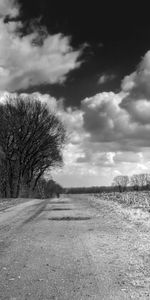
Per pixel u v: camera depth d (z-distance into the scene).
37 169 69.75
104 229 17.52
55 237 15.45
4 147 61.72
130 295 7.95
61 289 8.42
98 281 9.02
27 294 8.09
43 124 63.78
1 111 62.25
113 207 28.95
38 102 63.94
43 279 9.24
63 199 50.28
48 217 23.61
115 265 10.52
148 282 8.86
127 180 85.94
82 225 19.22
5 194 63.06
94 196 53.88
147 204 29.75
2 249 13.02
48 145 65.56
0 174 62.22
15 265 10.68
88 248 12.98
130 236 15.13
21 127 62.09
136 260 11.01
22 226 19.22
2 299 7.78
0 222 21.36
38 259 11.42
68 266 10.51
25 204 38.53
